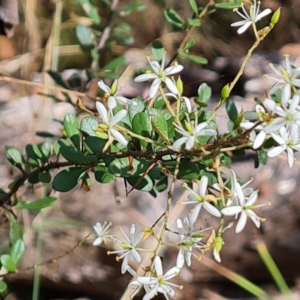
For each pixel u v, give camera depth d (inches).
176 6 26.5
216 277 18.2
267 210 17.5
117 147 8.9
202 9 13.2
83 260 17.8
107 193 17.7
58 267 18.0
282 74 7.8
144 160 8.6
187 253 8.2
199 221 16.7
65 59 23.4
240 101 19.7
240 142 7.9
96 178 9.2
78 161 9.2
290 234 17.5
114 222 17.3
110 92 8.5
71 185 9.3
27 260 18.0
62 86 14.5
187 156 8.3
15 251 11.6
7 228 17.6
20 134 18.9
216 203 7.9
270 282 18.6
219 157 8.7
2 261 11.5
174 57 13.0
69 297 18.9
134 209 17.4
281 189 17.6
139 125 8.5
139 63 22.0
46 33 23.4
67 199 17.7
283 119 7.5
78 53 23.3
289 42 27.5
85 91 14.7
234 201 7.9
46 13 23.7
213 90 21.9
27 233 16.5
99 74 14.3
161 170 8.7
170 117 9.0
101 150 8.9
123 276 17.6
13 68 20.2
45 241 17.9
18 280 18.7
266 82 21.0
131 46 25.2
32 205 11.4
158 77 8.3
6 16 15.4
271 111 7.7
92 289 18.5
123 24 15.2
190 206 17.1
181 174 8.5
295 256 17.7
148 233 8.2
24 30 21.1
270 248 17.7
